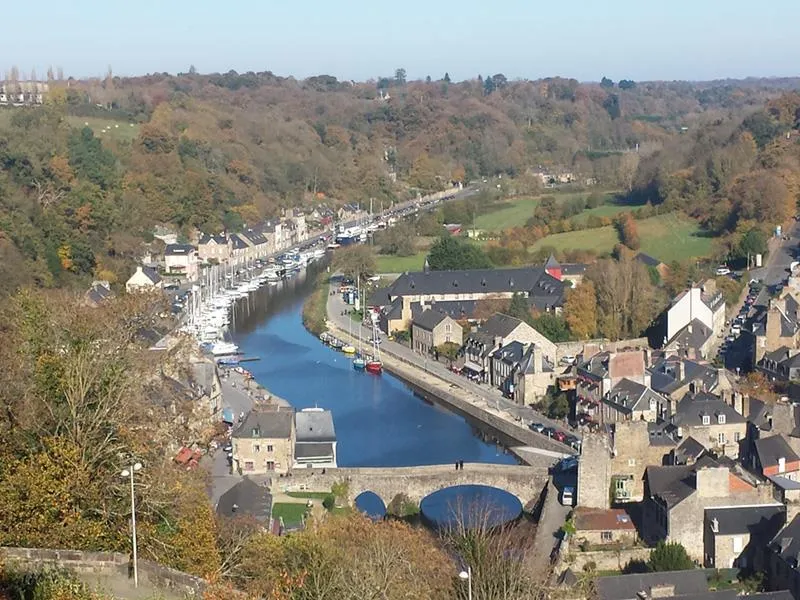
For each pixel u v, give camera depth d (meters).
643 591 101.25
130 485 73.44
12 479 70.56
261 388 199.88
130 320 109.06
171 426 111.75
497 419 180.25
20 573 60.31
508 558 105.56
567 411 180.00
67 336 91.69
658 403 158.38
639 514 130.25
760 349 194.25
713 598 97.69
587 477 132.62
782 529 112.38
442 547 112.69
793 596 99.44
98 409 82.12
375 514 140.38
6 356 93.06
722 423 146.50
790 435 139.88
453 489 146.88
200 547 78.56
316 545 85.75
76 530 69.31
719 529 116.56
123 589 62.06
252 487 130.25
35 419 80.62
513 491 142.62
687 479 123.62
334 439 154.50
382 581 78.50
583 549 121.25
